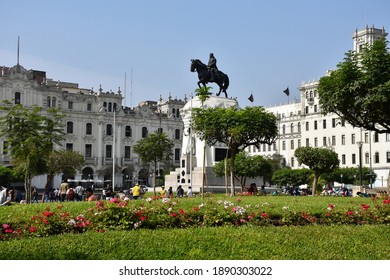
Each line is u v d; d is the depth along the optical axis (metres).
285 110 125.12
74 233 14.75
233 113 35.53
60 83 108.25
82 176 101.31
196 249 12.17
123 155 105.25
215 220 16.41
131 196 43.69
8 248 11.91
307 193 52.44
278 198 27.64
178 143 112.25
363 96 26.36
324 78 28.05
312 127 111.06
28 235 14.35
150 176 104.94
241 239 13.35
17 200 44.81
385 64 25.91
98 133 102.94
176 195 37.72
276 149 120.62
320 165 42.56
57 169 67.12
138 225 15.41
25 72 93.62
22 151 36.22
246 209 17.97
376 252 12.69
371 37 105.75
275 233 14.55
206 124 35.62
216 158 47.06
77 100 101.06
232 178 35.34
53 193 53.75
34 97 94.62
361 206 19.34
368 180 87.50
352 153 101.31
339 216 18.06
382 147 95.81
